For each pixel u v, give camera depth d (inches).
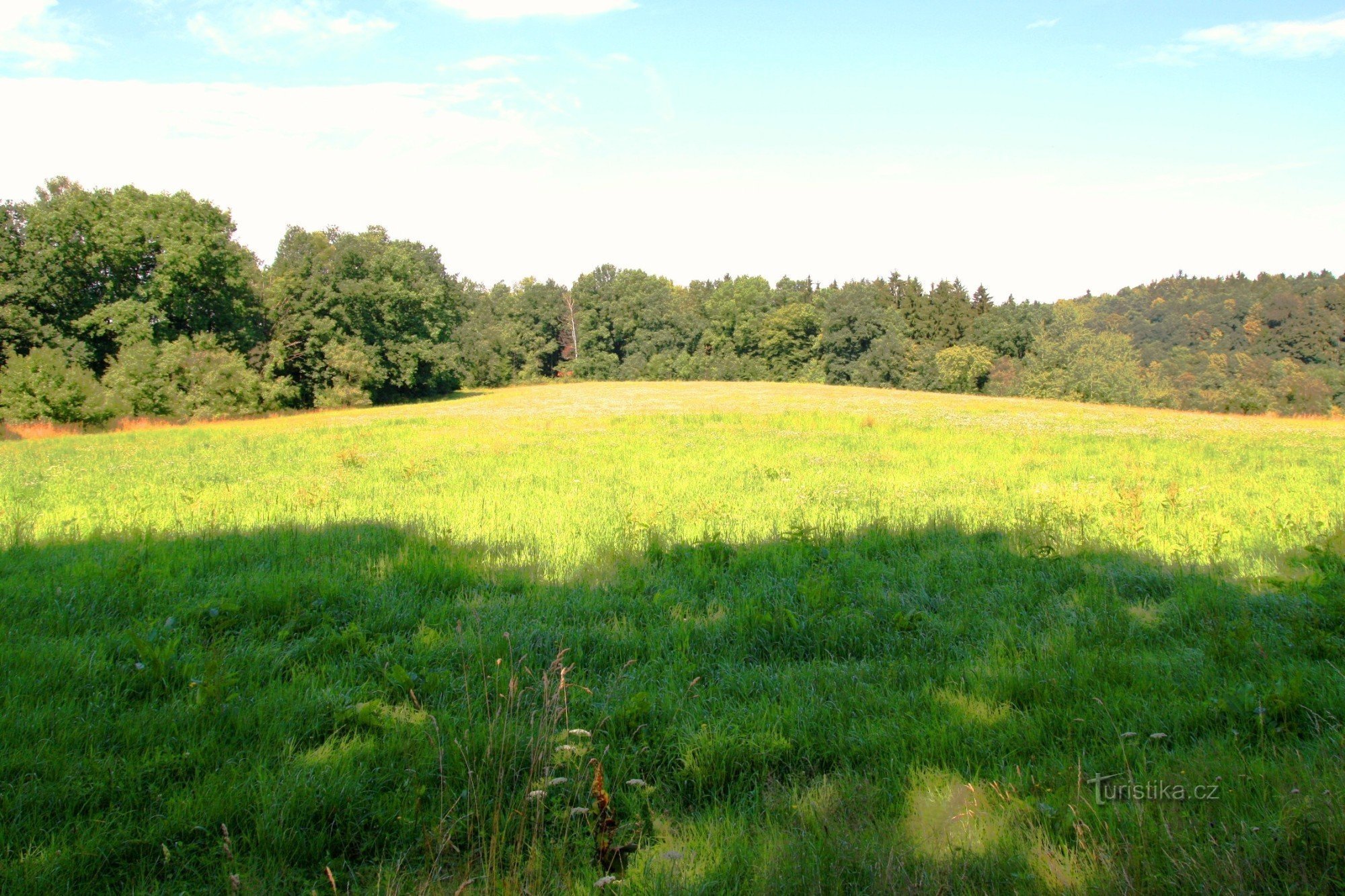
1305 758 147.9
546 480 579.2
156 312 1738.4
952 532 366.9
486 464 697.6
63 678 185.3
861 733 165.3
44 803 134.1
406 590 269.9
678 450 815.1
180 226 1733.5
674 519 397.1
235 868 119.6
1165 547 335.3
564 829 129.6
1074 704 175.3
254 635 224.7
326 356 2097.7
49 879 114.8
